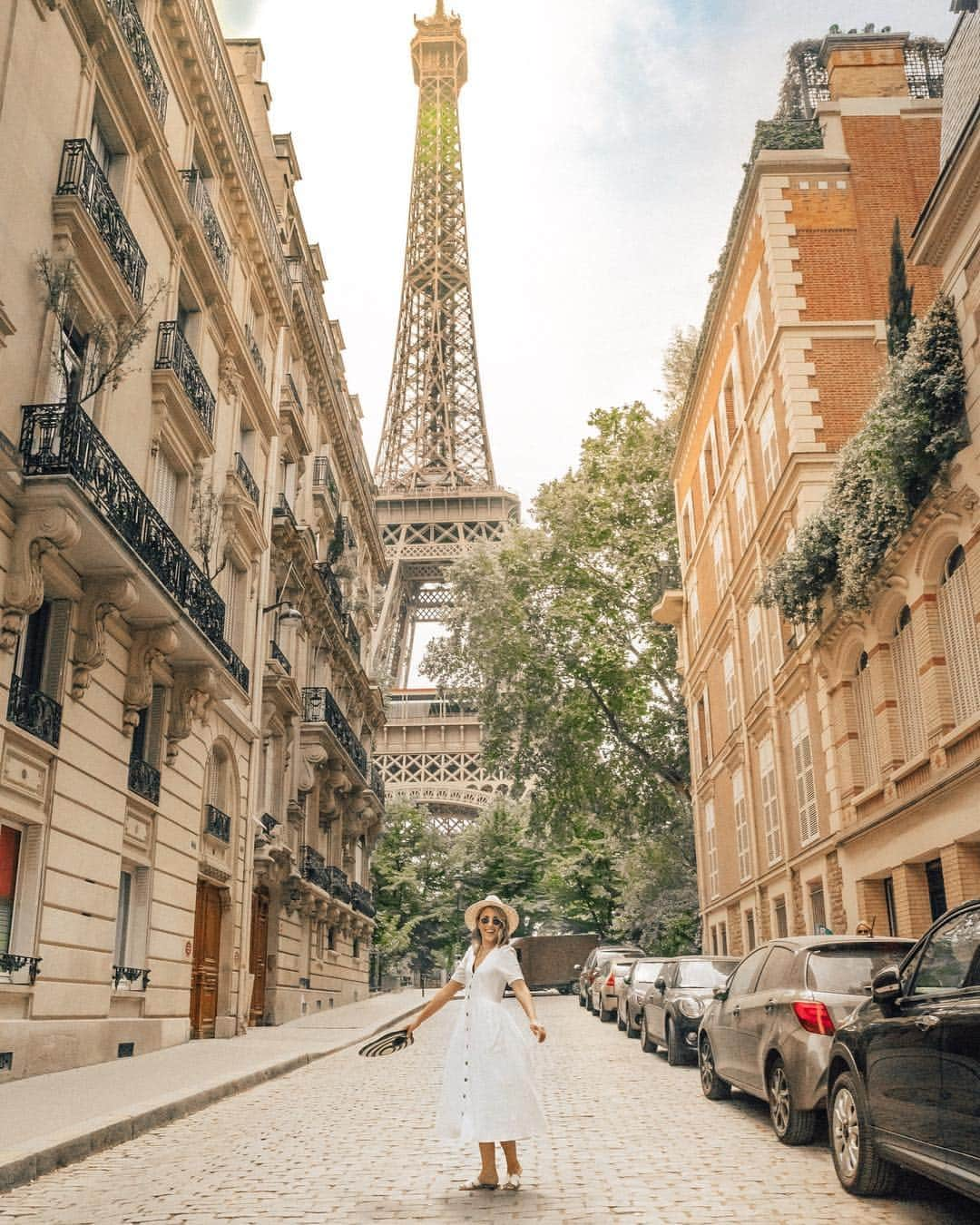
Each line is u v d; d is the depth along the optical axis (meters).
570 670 40.28
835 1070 7.38
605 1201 6.54
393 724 75.56
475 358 103.94
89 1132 8.62
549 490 42.12
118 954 16.66
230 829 22.28
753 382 25.64
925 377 14.96
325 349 33.41
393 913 65.69
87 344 15.52
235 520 22.48
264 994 26.59
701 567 33.97
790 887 23.36
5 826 12.99
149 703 16.56
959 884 14.53
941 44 27.14
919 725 16.81
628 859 47.22
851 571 17.58
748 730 27.47
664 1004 15.55
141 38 17.61
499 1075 6.73
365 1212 6.35
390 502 86.25
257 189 25.23
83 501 13.02
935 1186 6.86
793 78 28.73
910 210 23.48
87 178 14.80
